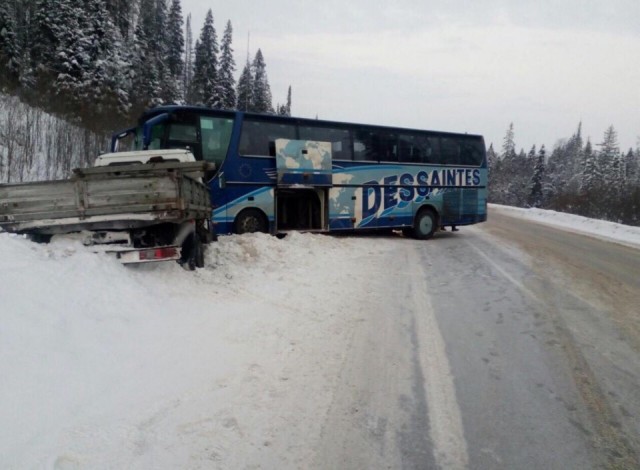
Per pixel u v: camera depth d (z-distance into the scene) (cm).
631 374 465
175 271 726
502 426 367
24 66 3403
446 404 401
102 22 3619
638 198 3322
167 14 6481
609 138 6272
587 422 373
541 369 475
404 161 1564
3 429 298
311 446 333
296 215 1452
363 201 1477
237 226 1247
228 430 343
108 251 657
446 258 1191
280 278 835
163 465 295
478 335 579
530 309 694
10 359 366
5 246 574
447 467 314
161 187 665
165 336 504
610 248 1477
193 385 407
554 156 9569
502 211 3778
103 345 442
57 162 2189
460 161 1692
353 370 466
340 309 678
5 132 2114
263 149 1282
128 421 338
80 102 2944
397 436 350
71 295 505
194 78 5334
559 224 2531
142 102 3838
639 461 322
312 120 1373
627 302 740
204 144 1194
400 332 587
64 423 321
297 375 446
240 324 577
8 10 3469
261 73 6475
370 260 1118
